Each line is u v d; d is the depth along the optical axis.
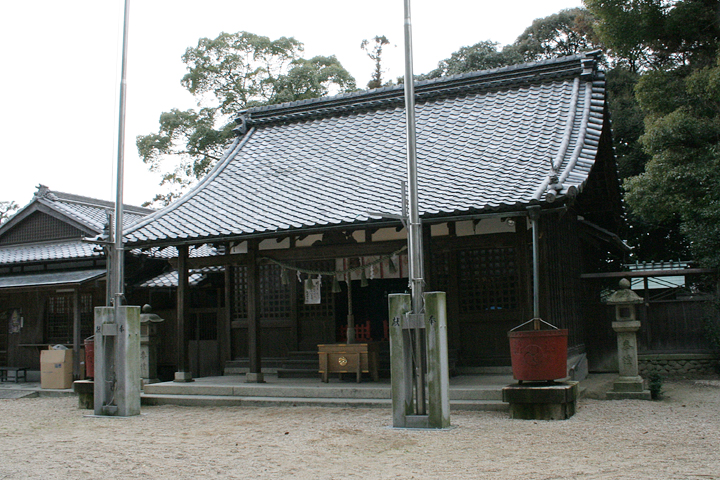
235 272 13.86
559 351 7.89
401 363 7.49
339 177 12.24
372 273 11.84
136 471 5.67
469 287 11.36
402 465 5.61
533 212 8.71
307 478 5.23
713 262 12.74
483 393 8.93
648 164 14.66
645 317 13.25
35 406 11.46
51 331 15.84
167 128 25.11
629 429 7.04
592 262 15.13
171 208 12.29
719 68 13.00
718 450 5.91
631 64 23.12
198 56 25.36
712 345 12.76
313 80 24.94
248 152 14.83
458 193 9.93
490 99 13.73
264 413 9.17
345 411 9.05
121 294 9.40
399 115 14.40
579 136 11.08
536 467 5.38
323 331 12.50
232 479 5.28
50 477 5.51
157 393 11.00
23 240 17.16
